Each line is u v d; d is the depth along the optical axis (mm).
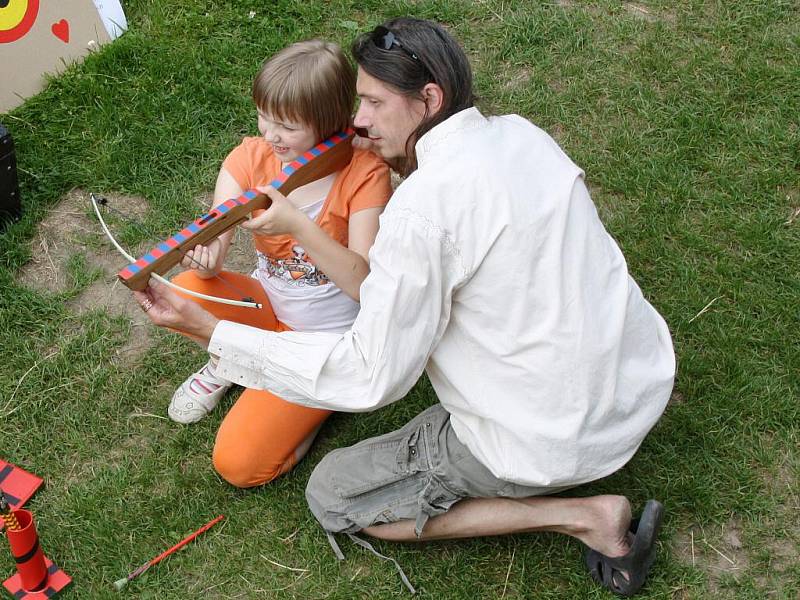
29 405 2756
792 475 2547
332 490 2352
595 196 3238
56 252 3158
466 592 2365
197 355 2871
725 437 2621
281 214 2127
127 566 2422
